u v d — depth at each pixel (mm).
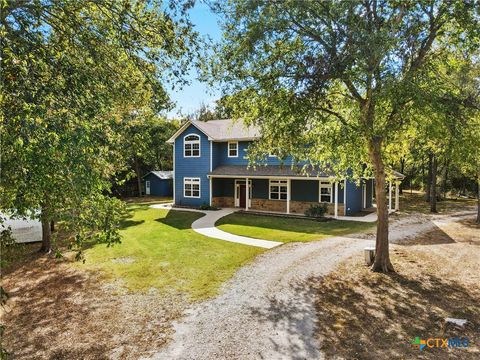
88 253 12695
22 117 4090
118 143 5957
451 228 17422
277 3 8023
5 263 6289
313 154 11375
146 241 14625
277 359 5617
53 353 5961
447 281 9203
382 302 7863
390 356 5621
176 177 27781
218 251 12742
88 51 6113
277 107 9227
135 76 6867
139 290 8883
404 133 10250
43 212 4836
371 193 26516
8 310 7816
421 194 39812
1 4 4312
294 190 23516
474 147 8602
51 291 8953
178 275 10016
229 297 8320
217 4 7293
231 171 24828
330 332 6477
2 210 4879
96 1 5805
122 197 37562
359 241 14320
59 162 4219
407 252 12305
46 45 5418
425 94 7867
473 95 8984
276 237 15266
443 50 9562
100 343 6270
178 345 6137
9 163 4039
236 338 6340
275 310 7531
